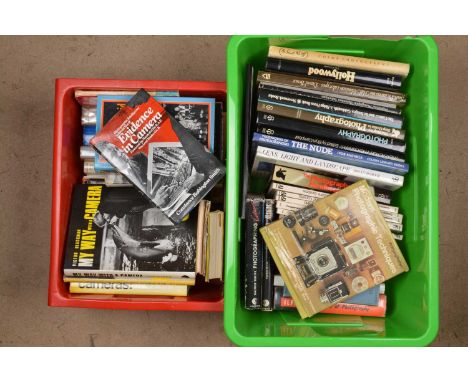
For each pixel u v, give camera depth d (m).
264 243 1.03
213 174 1.03
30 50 1.47
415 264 1.00
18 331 1.43
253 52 1.07
